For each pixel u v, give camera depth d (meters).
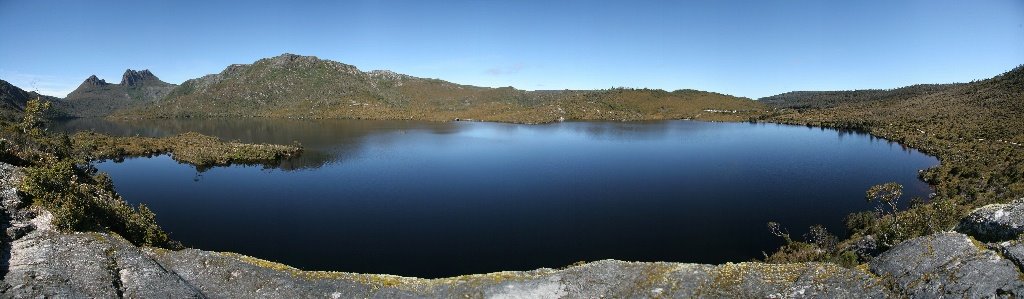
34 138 60.03
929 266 19.48
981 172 69.44
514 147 122.44
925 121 149.38
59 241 23.95
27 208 26.23
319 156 103.25
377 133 162.00
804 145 125.44
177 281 22.75
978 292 17.42
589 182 75.69
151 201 62.53
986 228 20.41
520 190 69.88
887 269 20.56
